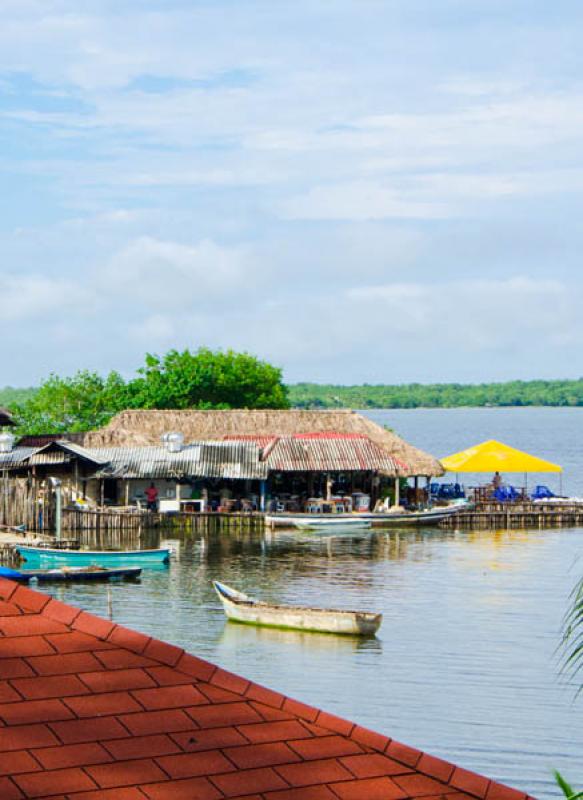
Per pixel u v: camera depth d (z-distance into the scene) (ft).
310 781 27.45
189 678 30.04
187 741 27.84
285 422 280.72
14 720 27.43
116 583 173.78
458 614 149.79
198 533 235.61
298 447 256.52
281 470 250.37
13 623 30.96
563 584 173.47
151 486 249.14
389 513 248.73
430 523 253.65
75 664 29.76
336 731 29.40
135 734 27.68
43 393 350.84
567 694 109.19
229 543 222.07
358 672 118.52
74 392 349.20
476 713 103.45
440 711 104.22
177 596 162.91
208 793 26.30
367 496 256.73
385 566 193.26
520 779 87.40
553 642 131.64
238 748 27.96
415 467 266.98
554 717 102.06
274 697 29.96
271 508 249.14
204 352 360.69
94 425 345.10
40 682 28.86
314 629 137.39
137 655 30.53
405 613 151.02
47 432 342.23
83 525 226.79
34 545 196.54
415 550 213.87
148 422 274.16
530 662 121.90
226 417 278.87
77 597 161.07
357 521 244.42
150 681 29.60
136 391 351.05
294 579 179.52
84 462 246.06
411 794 27.81
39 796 25.31
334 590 169.58
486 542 227.20
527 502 269.03
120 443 264.11
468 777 28.76
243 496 259.80
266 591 168.76
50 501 225.15
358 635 135.44
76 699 28.50
